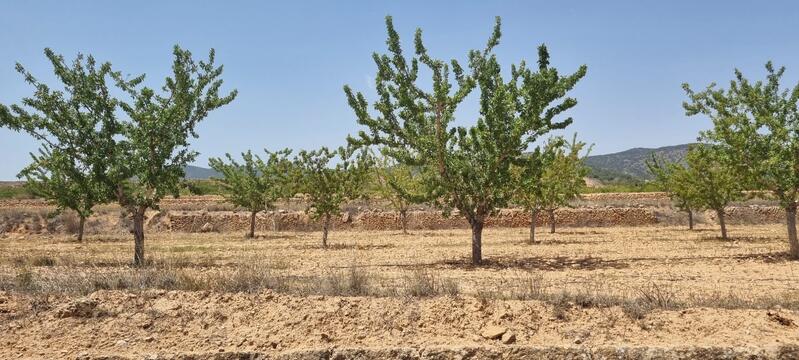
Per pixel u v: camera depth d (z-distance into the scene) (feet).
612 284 41.32
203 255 65.72
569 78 52.49
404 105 55.21
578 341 25.89
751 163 57.21
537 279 42.01
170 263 46.96
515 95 53.88
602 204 135.33
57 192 63.82
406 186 106.11
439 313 28.32
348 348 25.25
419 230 120.47
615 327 27.17
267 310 28.96
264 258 58.54
